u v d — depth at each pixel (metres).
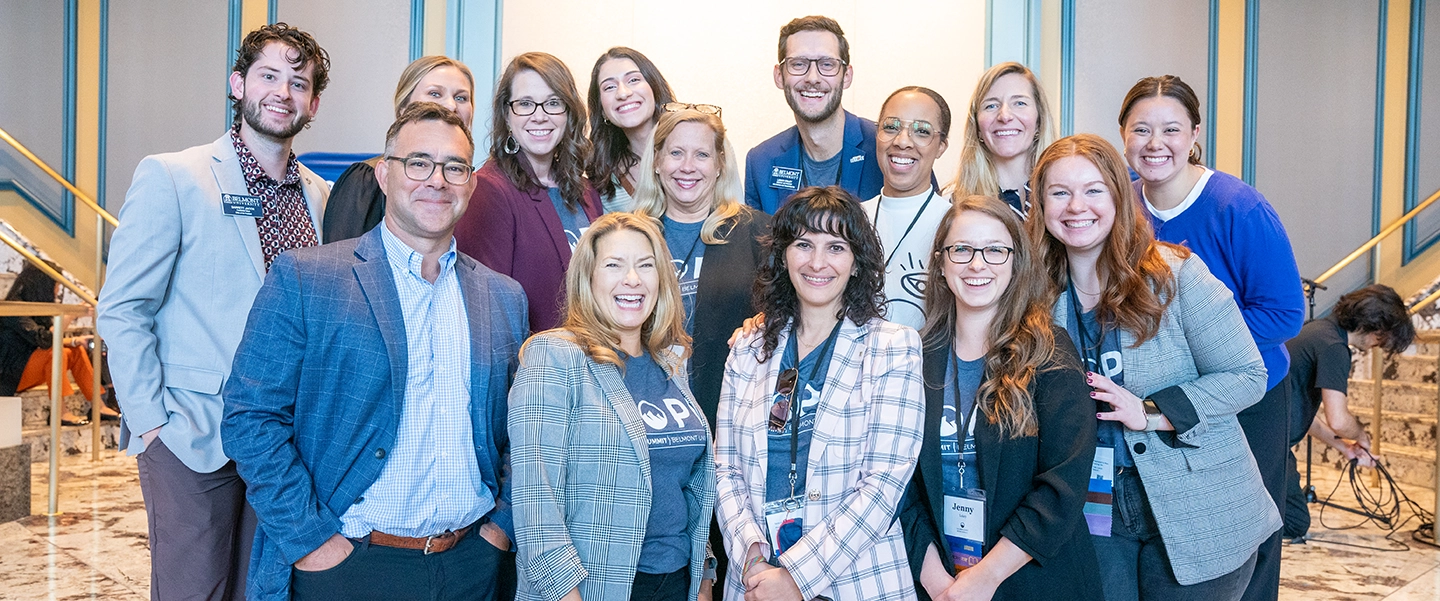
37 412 6.13
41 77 6.52
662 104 3.16
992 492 2.17
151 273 2.39
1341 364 4.80
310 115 2.66
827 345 2.31
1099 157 2.29
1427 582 4.01
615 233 2.26
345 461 2.04
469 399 2.14
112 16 6.51
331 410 2.05
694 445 2.28
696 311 2.65
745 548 2.17
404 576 2.05
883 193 3.08
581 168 2.93
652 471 2.21
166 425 2.40
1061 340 2.24
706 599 2.35
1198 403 2.21
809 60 3.36
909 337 2.26
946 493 2.23
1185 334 2.30
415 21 6.39
